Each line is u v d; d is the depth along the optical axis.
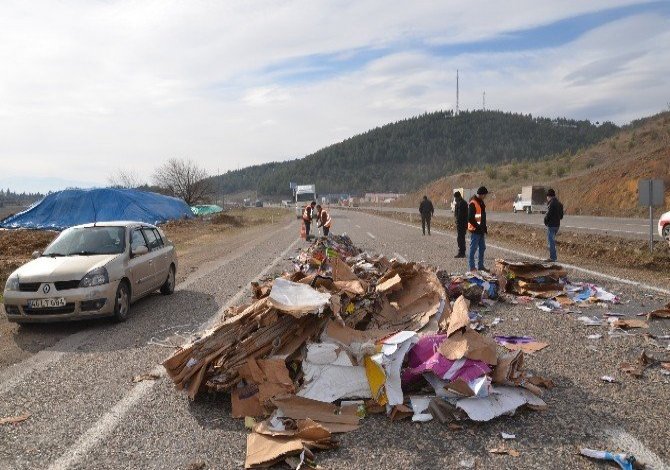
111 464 4.02
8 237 25.89
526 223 30.39
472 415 4.38
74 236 9.74
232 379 5.12
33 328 8.60
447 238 23.17
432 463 3.84
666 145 45.91
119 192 34.16
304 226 24.69
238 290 11.37
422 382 5.06
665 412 4.52
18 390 5.72
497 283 9.48
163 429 4.60
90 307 8.28
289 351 5.16
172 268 11.52
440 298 6.44
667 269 12.84
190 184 56.59
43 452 4.25
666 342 6.49
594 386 5.17
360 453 4.04
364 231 29.86
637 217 36.25
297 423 4.38
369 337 5.48
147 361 6.57
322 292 6.21
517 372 4.96
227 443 4.30
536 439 4.12
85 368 6.40
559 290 9.57
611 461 3.75
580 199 47.94
